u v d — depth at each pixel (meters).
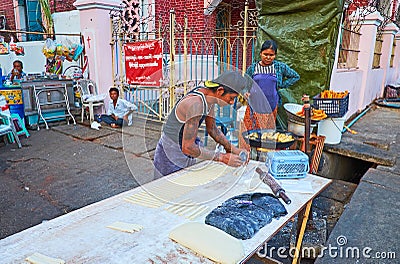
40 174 3.54
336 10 3.63
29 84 5.21
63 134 5.09
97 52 5.84
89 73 6.04
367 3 6.67
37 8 8.85
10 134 4.61
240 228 1.38
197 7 7.61
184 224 1.44
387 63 8.17
